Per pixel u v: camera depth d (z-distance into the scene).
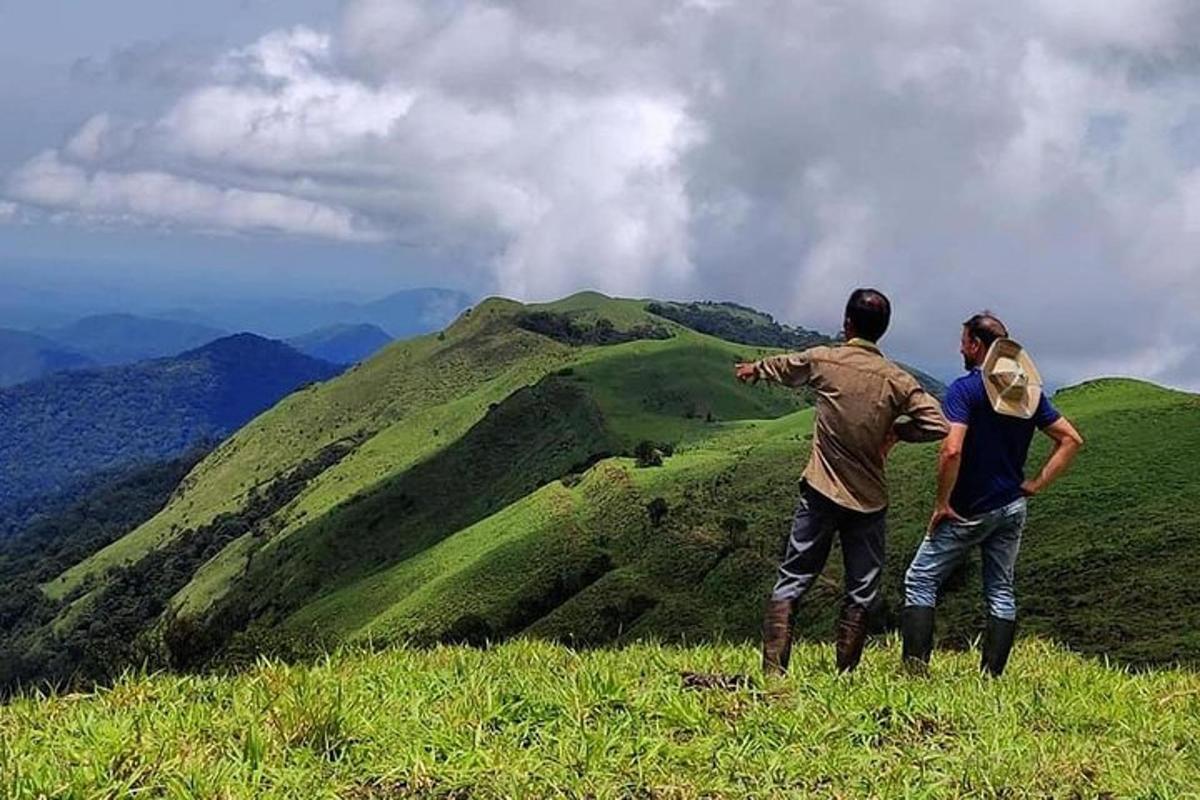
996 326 8.93
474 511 163.62
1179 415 93.06
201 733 6.43
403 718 6.78
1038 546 77.31
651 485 126.31
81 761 5.84
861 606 8.52
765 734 6.78
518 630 107.50
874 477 8.39
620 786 5.90
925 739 6.90
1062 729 7.43
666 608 99.00
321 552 164.25
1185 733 7.37
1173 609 59.12
